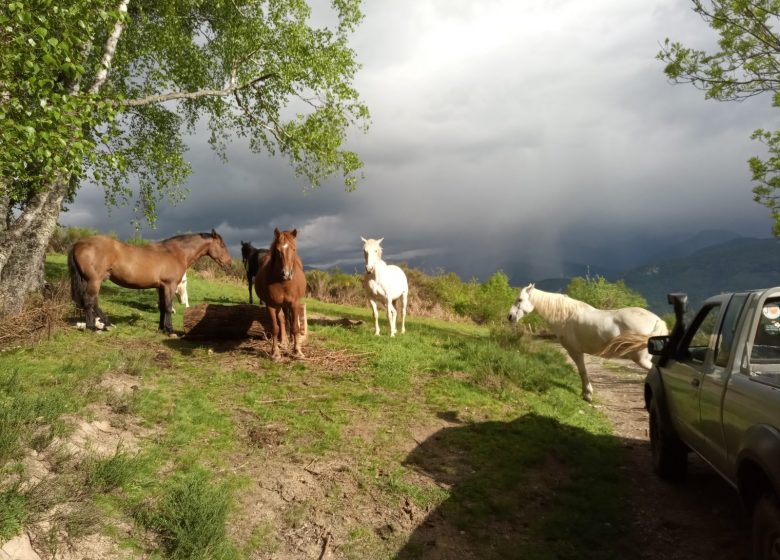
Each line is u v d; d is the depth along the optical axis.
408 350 11.04
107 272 9.88
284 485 5.03
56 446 4.44
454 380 9.17
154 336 10.23
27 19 5.46
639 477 6.02
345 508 4.79
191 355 9.13
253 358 9.33
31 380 6.00
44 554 3.37
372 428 6.66
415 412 7.40
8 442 4.09
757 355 3.97
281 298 8.96
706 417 4.30
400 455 5.99
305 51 13.15
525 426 7.30
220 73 14.26
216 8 13.50
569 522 4.84
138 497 4.25
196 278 22.66
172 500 4.25
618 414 9.16
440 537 4.50
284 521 4.51
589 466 6.21
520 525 4.81
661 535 4.67
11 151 5.95
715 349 4.39
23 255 9.69
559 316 9.86
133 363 7.52
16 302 9.37
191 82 13.98
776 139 10.88
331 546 4.25
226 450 5.55
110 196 12.44
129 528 3.89
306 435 6.21
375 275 12.59
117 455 4.45
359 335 12.16
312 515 4.63
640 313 9.14
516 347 13.34
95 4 7.24
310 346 10.58
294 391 7.76
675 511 5.11
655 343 5.62
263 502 4.73
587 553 4.39
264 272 9.14
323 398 7.53
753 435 3.19
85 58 9.66
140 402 6.02
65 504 3.82
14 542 3.32
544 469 6.09
